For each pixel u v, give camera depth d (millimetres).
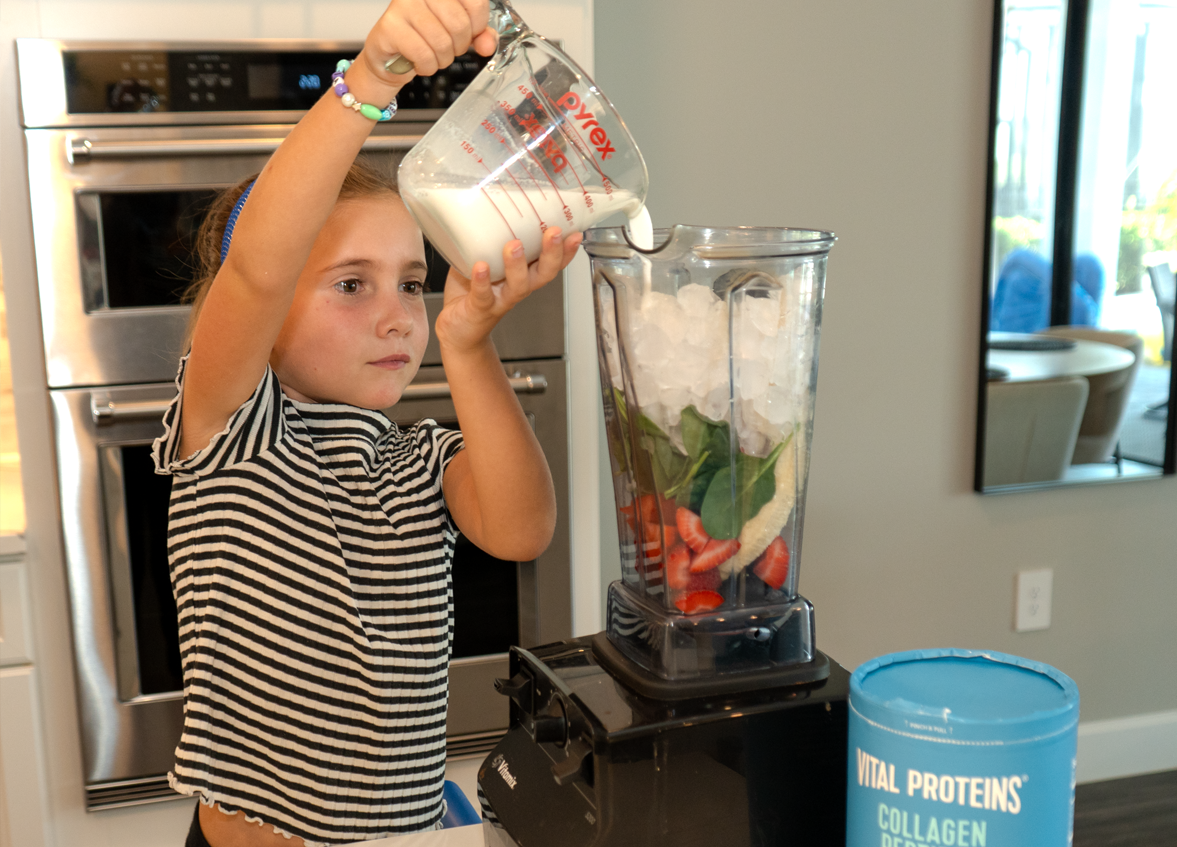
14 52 1490
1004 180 2256
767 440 616
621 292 604
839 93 2182
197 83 1530
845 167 2213
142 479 1605
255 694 919
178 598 940
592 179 659
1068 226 2297
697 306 596
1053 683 523
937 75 2225
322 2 1577
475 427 803
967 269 2314
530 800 640
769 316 601
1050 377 2346
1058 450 2389
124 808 1675
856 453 2324
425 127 1627
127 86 1511
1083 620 2514
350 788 935
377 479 972
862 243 2252
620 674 643
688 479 616
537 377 1708
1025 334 2322
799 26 2139
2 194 1525
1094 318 2346
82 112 1505
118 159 1503
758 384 608
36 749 1628
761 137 2160
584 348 1771
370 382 958
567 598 1816
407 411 1673
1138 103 2271
